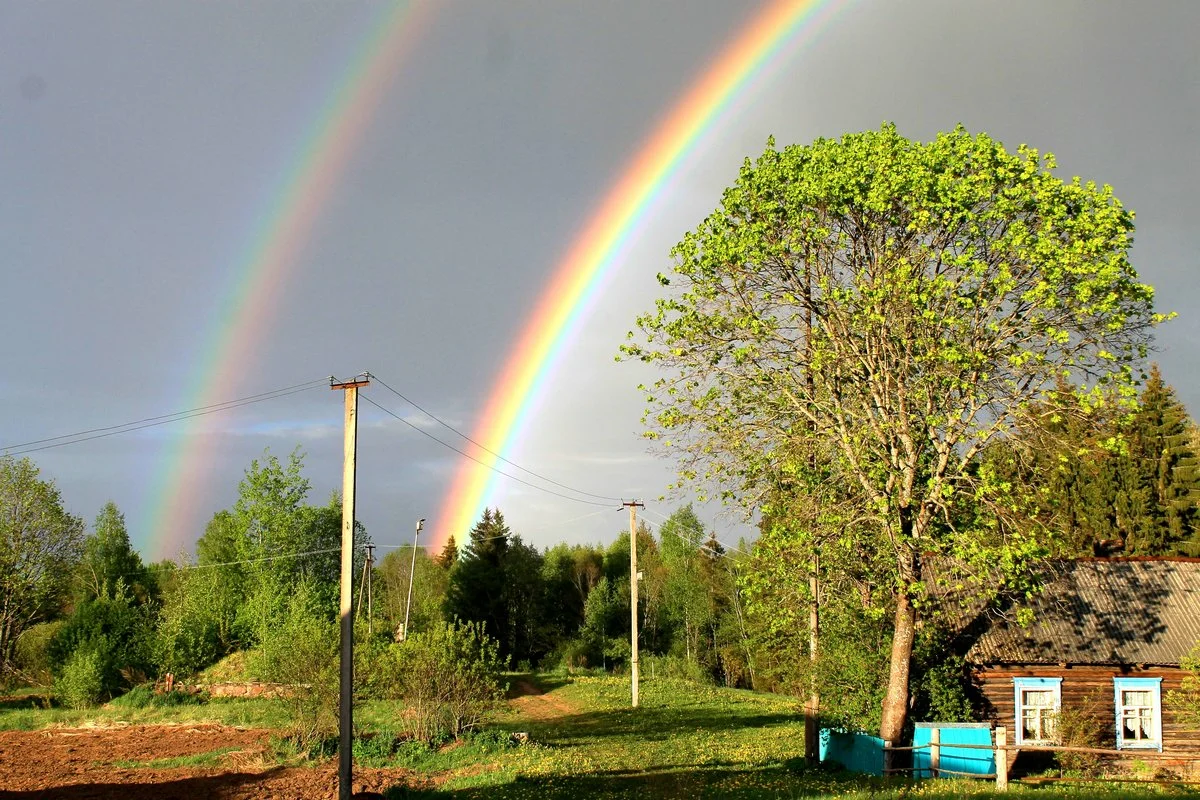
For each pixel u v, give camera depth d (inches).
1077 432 981.2
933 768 904.9
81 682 2039.9
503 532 3511.3
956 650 1130.7
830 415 1006.4
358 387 1009.5
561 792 911.7
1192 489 2164.1
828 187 944.3
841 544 943.7
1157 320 876.0
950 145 928.3
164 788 1023.0
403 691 1307.8
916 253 928.9
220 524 3479.3
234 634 2475.4
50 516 2699.3
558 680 2652.6
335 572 3540.8
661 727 1611.7
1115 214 858.8
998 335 916.0
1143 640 1128.2
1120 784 762.2
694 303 1029.2
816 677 1069.1
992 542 915.4
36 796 981.2
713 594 3489.2
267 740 1385.3
